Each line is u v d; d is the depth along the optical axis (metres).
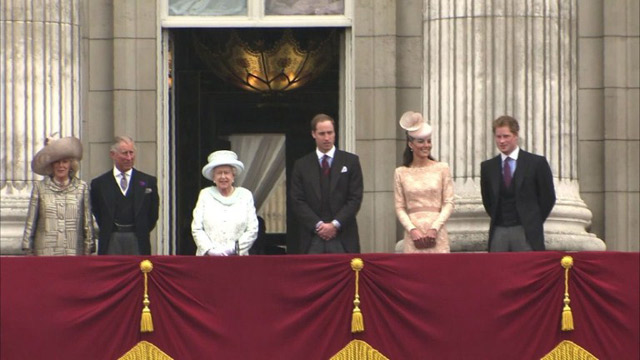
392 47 94.69
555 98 88.56
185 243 104.06
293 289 76.94
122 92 94.69
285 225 104.62
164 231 94.75
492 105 88.00
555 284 77.06
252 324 76.88
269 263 77.06
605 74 95.88
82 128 93.38
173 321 77.00
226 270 77.06
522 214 81.00
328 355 76.88
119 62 94.69
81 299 76.88
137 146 94.69
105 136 94.81
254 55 103.50
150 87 94.81
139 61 94.88
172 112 96.38
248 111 105.38
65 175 81.69
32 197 81.62
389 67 94.69
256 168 105.00
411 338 76.94
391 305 76.94
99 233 83.94
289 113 104.88
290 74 103.81
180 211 104.06
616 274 76.94
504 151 81.31
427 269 77.06
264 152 105.12
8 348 76.75
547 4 88.56
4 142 89.75
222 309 76.94
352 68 95.12
